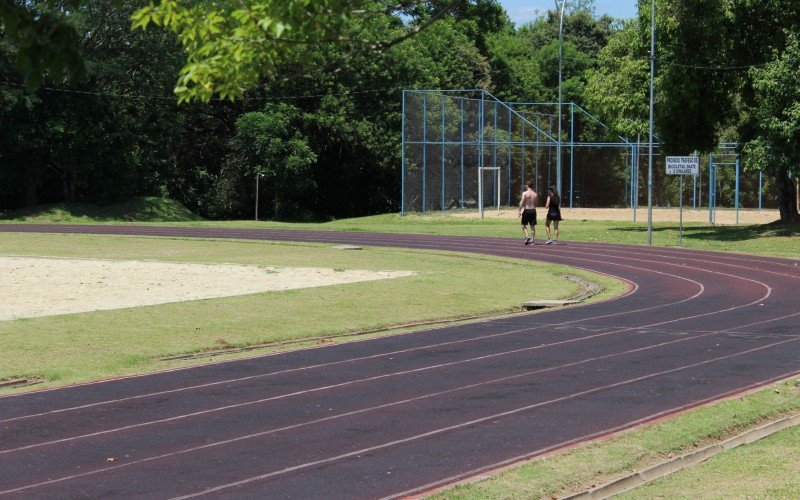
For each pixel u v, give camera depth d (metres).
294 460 9.18
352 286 24.92
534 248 37.31
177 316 19.61
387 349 16.00
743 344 15.80
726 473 8.56
